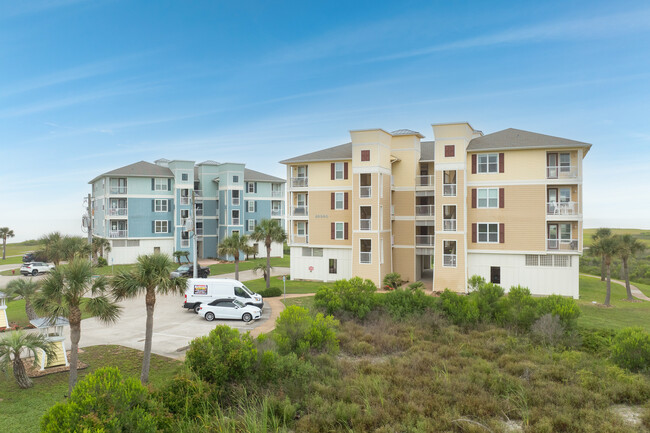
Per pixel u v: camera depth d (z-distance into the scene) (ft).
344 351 66.69
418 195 136.15
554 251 113.19
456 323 80.84
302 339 62.23
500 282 119.55
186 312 94.53
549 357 60.75
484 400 45.55
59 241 113.50
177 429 38.75
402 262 137.69
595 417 41.78
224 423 40.32
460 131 120.16
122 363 59.67
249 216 215.72
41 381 53.47
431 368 56.03
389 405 44.78
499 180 119.24
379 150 127.13
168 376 54.54
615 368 52.80
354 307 84.89
